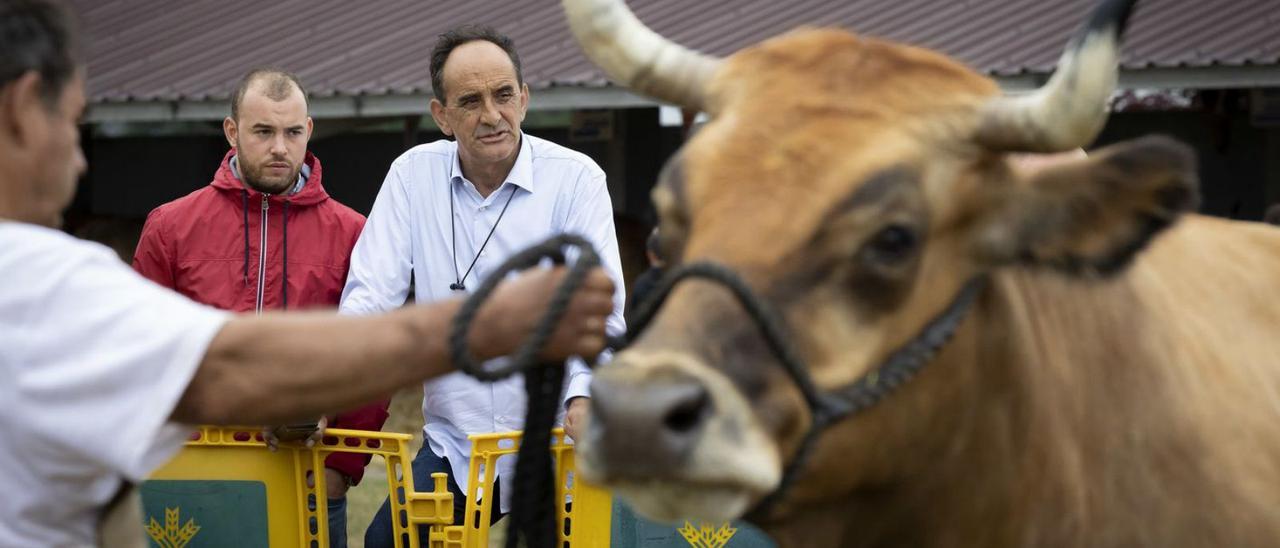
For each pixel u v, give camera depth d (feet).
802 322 7.04
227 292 14.80
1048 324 8.50
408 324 6.79
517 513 7.61
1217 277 9.81
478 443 12.42
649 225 40.75
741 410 6.73
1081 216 7.75
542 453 7.57
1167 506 8.47
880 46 7.93
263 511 12.80
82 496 6.86
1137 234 7.79
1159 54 32.65
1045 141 7.39
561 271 7.07
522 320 6.93
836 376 7.14
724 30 36.58
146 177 47.83
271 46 39.06
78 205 47.70
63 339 6.44
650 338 6.87
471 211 14.01
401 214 14.14
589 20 8.46
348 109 35.22
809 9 37.55
